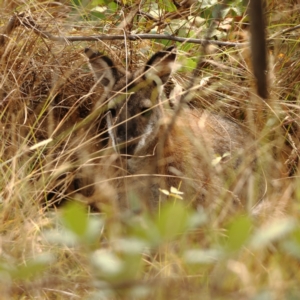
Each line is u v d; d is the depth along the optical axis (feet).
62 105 35.50
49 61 36.04
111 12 40.45
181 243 21.13
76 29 38.65
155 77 33.45
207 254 15.30
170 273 19.76
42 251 22.44
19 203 26.30
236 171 32.17
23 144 28.58
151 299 16.92
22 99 34.42
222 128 34.24
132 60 37.63
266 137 31.73
